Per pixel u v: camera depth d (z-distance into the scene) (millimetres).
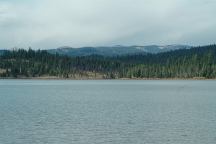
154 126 58469
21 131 53875
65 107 89500
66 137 49719
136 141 47250
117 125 59594
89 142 46750
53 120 65500
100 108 87000
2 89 181500
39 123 61781
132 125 59594
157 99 116188
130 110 82188
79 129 55719
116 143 46188
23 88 192125
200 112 77500
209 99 114375
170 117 69438
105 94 143875
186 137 49375
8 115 72500
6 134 51562
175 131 53781
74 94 144250
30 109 84500
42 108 87000
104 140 47875
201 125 59125
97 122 63062
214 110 81250
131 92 155500
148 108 86688
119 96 131875
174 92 152500
